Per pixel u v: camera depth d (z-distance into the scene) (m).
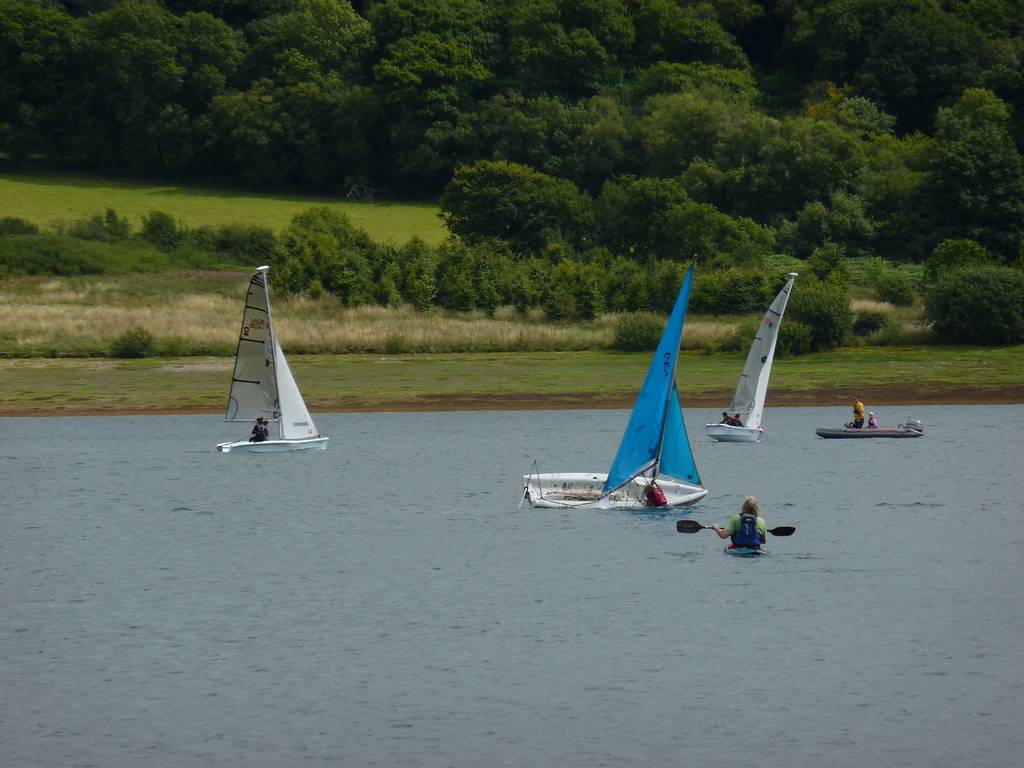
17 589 137.38
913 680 107.62
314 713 101.50
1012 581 137.00
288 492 191.25
